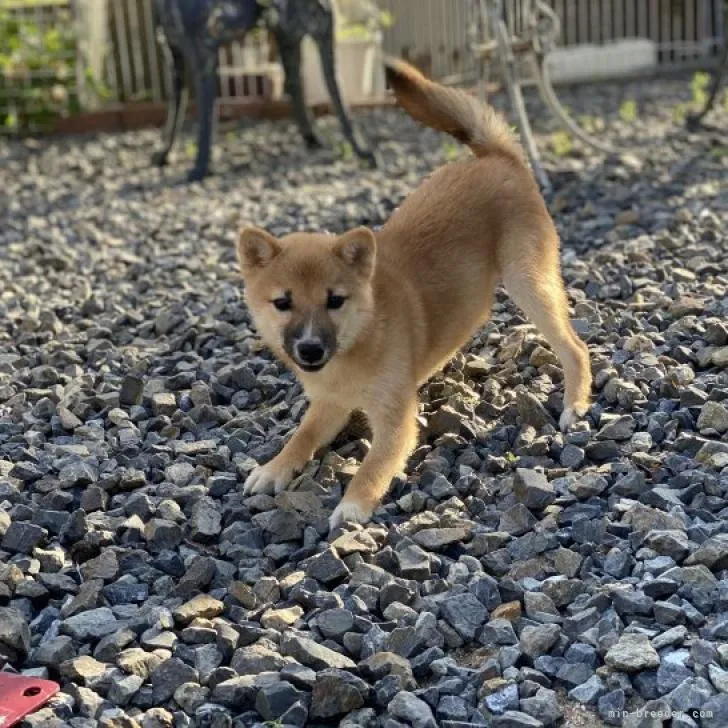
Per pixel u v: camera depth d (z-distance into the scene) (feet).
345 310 2.77
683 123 6.98
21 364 3.83
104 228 5.65
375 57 8.52
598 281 4.01
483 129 3.33
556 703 2.03
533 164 5.47
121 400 3.42
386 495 2.86
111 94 8.79
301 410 3.27
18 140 8.27
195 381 3.53
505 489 2.76
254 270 2.91
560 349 3.15
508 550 2.50
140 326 4.08
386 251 3.01
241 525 2.71
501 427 3.06
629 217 4.74
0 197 6.51
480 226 3.12
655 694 2.04
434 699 2.06
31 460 3.07
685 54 9.53
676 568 2.33
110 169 7.10
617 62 9.17
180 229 5.48
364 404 2.87
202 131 6.57
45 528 2.72
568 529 2.55
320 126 7.89
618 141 6.59
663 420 2.97
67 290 4.69
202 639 2.29
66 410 3.35
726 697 1.95
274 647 2.24
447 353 3.14
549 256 3.20
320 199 5.80
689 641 2.13
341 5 8.59
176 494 2.84
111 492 2.90
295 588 2.41
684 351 3.31
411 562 2.46
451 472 2.89
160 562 2.56
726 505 2.58
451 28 8.79
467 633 2.25
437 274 3.03
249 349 3.73
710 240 4.42
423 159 6.70
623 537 2.52
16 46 8.44
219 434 3.21
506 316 3.80
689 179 5.43
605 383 3.24
